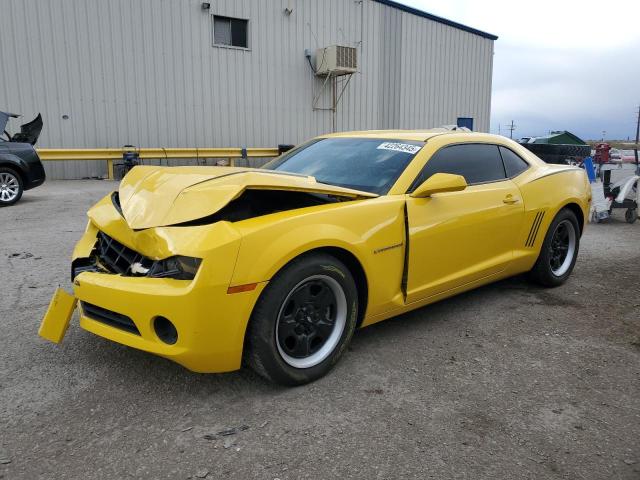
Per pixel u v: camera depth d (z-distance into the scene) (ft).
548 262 14.92
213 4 51.78
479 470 7.12
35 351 10.52
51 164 45.37
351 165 12.18
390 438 7.82
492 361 10.50
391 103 67.31
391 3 64.85
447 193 11.85
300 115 59.47
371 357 10.55
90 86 46.60
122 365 9.97
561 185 15.08
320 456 7.36
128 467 7.08
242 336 8.40
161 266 8.60
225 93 53.83
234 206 9.79
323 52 57.98
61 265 16.96
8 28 42.65
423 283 11.33
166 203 9.27
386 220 10.28
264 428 8.02
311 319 9.33
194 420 8.20
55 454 7.34
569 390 9.37
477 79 76.89
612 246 21.94
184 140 51.98
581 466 7.24
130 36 47.91
